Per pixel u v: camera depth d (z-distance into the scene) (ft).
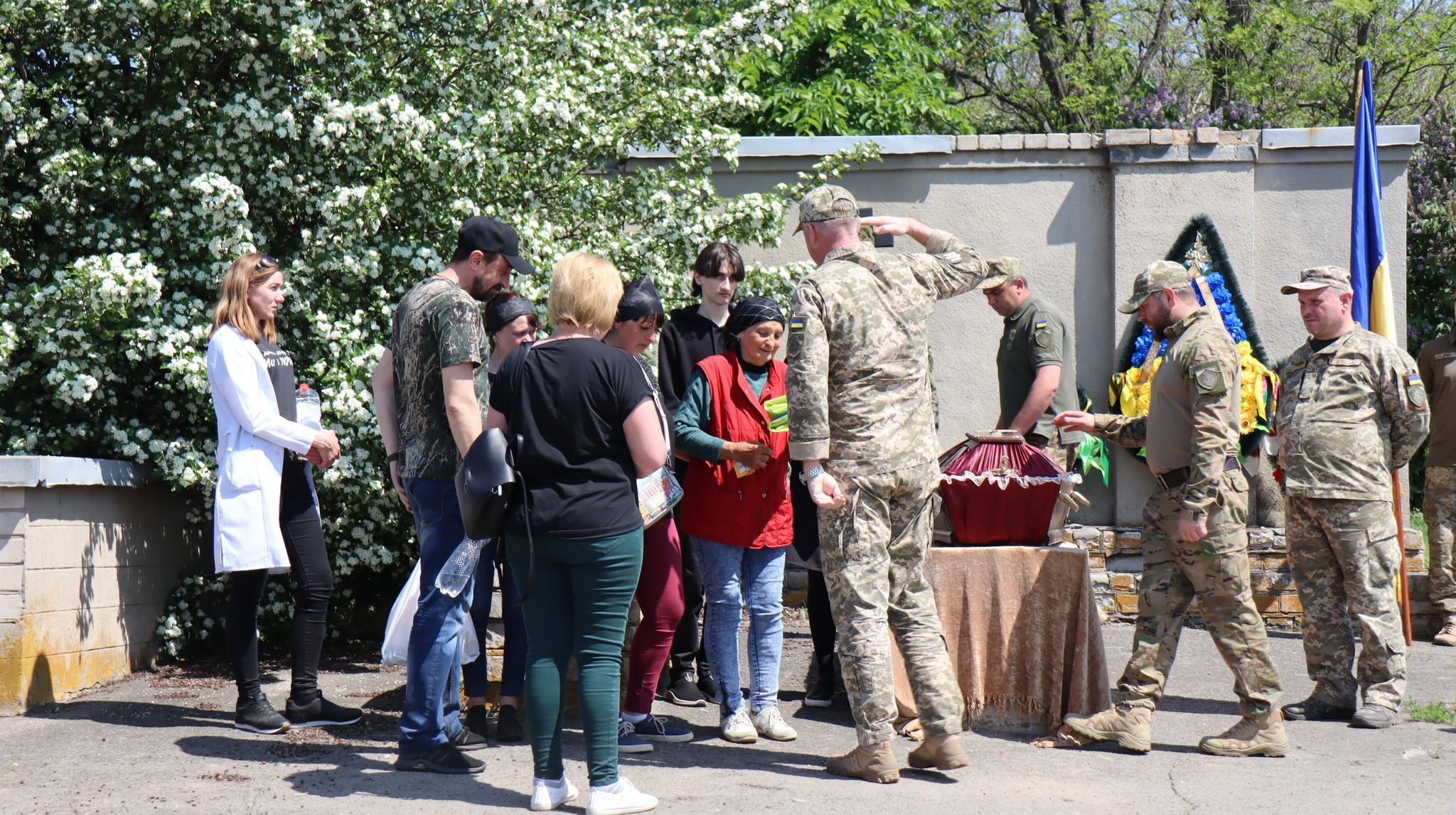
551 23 21.44
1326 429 16.29
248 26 19.39
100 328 17.72
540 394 11.38
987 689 15.42
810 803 11.98
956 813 11.75
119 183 18.97
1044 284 24.47
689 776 12.96
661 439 11.53
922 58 48.62
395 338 13.37
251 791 12.17
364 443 19.13
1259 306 24.11
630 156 23.72
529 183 20.74
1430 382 22.48
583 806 11.84
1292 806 12.14
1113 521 24.09
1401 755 14.28
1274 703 14.17
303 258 19.16
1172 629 14.52
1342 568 16.38
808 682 18.01
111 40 19.16
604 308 11.84
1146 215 24.04
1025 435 17.83
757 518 14.53
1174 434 14.35
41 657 15.84
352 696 16.92
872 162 24.50
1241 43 56.80
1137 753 14.28
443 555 12.94
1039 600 15.21
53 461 15.64
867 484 12.82
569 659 11.67
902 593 13.34
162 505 19.16
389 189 19.03
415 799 11.96
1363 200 22.70
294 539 15.15
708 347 16.28
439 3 19.86
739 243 22.58
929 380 14.48
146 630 18.58
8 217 19.16
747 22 22.67
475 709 14.30
